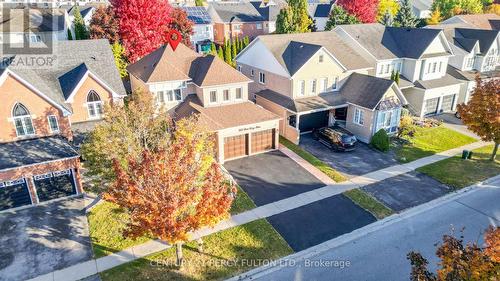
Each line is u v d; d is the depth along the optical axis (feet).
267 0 349.41
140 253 66.13
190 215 54.85
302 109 113.29
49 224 74.59
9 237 70.38
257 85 138.10
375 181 92.53
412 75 138.82
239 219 76.43
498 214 78.18
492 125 94.79
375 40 144.25
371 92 115.44
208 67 112.57
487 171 97.71
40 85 91.81
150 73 111.04
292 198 84.84
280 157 106.83
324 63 119.14
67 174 83.51
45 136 90.53
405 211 79.61
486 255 40.37
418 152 109.70
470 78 146.20
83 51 113.50
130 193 52.24
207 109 108.88
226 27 245.65
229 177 93.09
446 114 143.54
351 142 108.37
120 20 147.54
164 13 155.33
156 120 77.15
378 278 60.34
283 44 129.29
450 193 86.74
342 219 76.84
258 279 60.34
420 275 43.34
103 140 70.33
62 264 63.41
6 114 85.51
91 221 75.41
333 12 203.00
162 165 52.16
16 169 77.30
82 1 276.82
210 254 65.87
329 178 94.27
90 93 100.68
